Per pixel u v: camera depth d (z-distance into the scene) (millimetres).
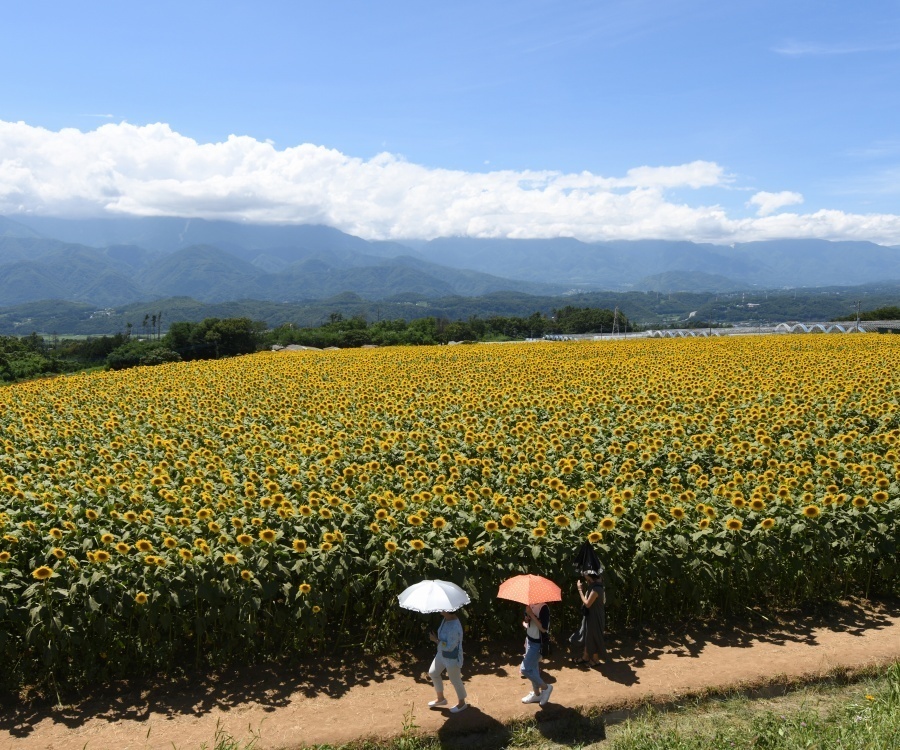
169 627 9891
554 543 10531
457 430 18266
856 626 10695
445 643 8633
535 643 8758
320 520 11102
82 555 10484
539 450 15336
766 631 10656
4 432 20734
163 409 23797
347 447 16688
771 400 20859
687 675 9438
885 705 8430
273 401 24125
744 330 94125
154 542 10625
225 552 10188
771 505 11609
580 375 27984
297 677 9820
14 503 12367
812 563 11281
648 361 34094
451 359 39938
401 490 12859
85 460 16625
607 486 13414
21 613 9422
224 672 9945
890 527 11305
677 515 11039
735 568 10773
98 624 9391
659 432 17375
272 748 8227
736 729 8289
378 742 8359
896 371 26688
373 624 10586
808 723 8250
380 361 39406
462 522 11070
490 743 8328
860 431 17438
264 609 10188
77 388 29812
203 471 14688
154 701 9320
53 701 9352
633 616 11031
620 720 8672
